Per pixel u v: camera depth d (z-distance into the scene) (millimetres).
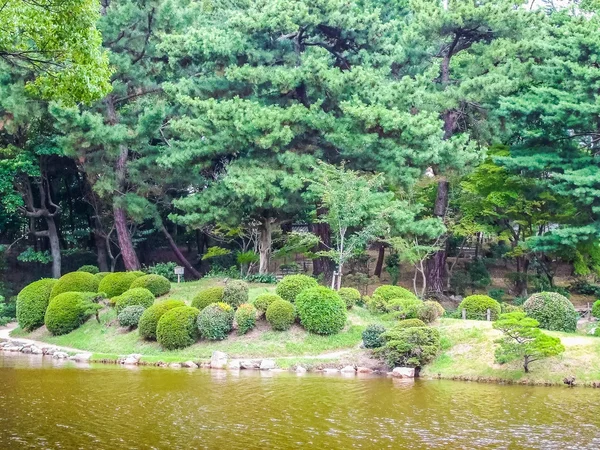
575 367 19766
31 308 28875
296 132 31281
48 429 14250
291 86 30797
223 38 31828
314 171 29969
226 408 16172
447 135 35906
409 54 36688
